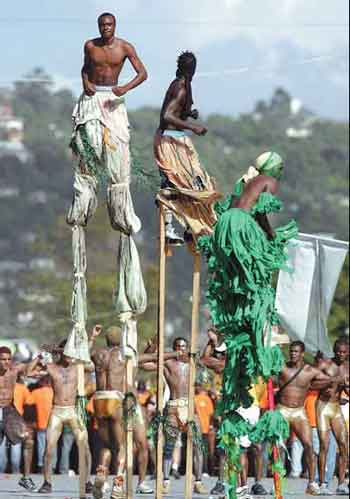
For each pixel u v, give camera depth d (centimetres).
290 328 4031
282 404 4216
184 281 17888
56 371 3962
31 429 4356
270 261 2950
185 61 3195
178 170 3189
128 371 3253
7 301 18062
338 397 4300
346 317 9244
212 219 3189
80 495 3353
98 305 12219
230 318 2978
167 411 3919
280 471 3041
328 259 4041
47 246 15162
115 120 3197
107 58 3183
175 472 4528
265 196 2964
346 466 4519
